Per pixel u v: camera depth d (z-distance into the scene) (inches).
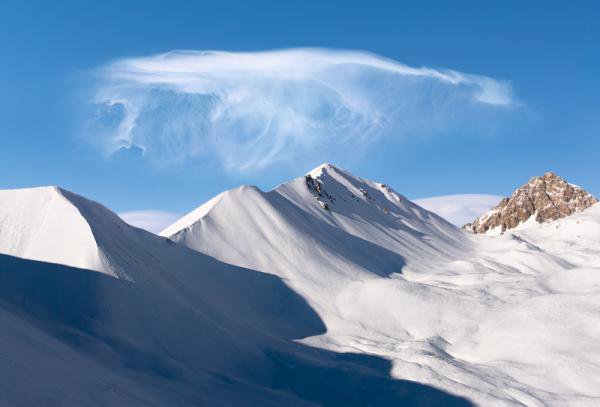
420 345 2861.7
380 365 2566.4
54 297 2283.5
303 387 2325.3
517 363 2556.6
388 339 3115.2
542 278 4106.8
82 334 2046.0
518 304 3403.1
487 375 2402.8
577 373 2359.7
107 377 1625.2
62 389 1337.4
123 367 1903.3
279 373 2464.3
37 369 1374.3
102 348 1988.2
